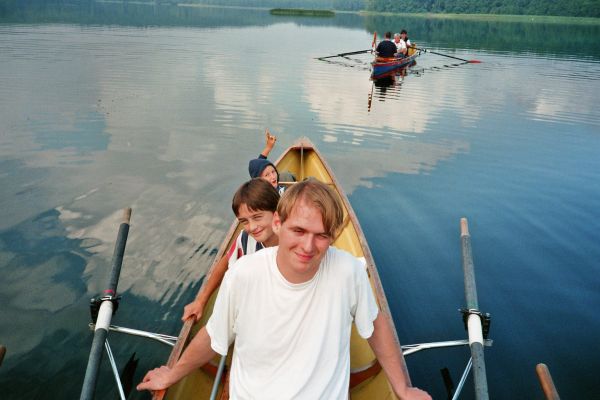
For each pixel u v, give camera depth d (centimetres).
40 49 1727
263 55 1967
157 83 1273
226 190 633
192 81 1326
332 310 173
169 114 988
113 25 3222
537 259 500
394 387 198
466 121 1025
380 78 1543
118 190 618
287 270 166
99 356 276
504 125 992
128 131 861
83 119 913
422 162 769
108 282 317
